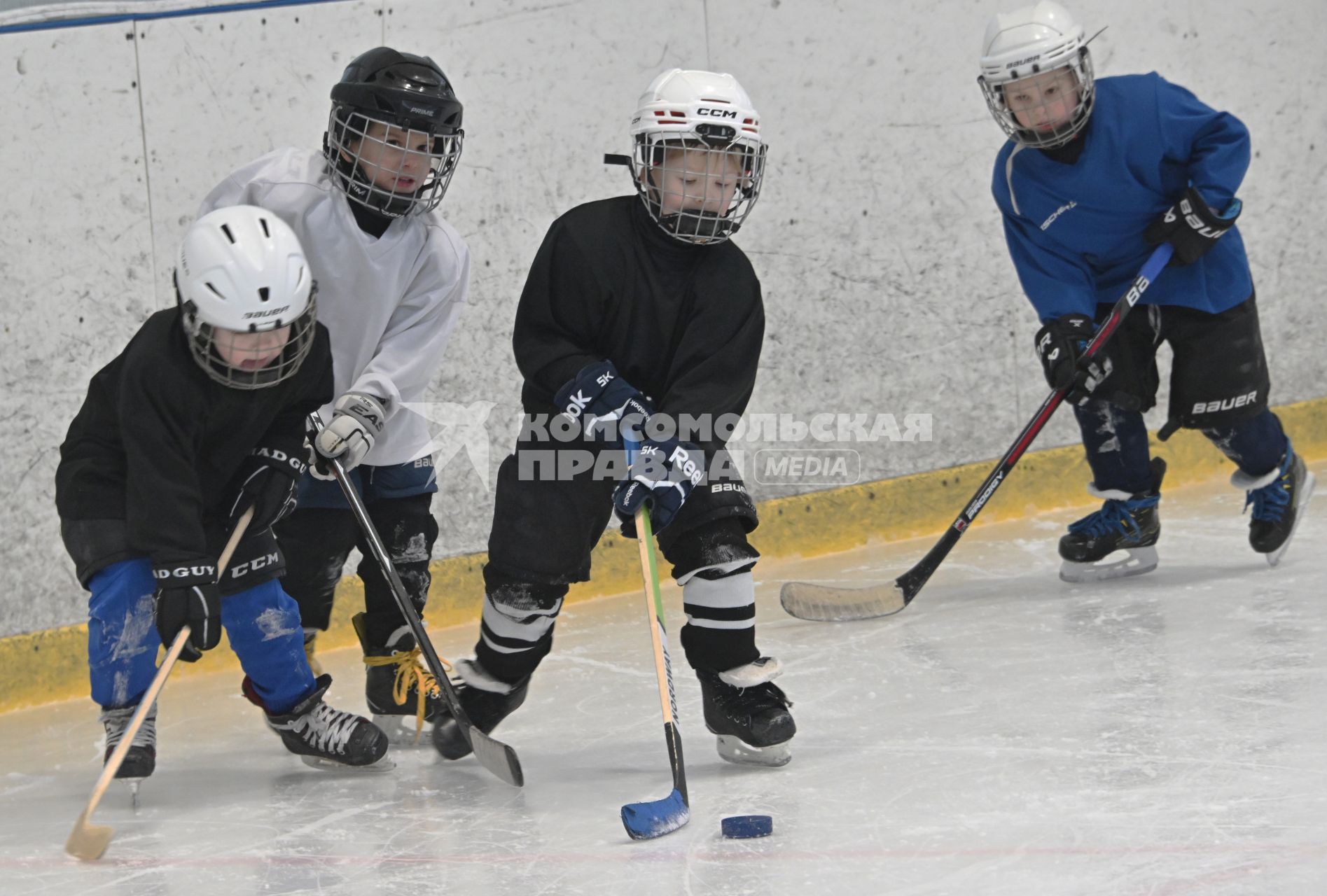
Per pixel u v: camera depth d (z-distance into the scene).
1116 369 12.98
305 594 10.23
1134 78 12.34
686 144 8.20
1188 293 12.66
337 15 13.57
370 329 9.89
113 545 8.69
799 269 16.00
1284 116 18.16
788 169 15.85
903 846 7.28
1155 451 17.88
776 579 15.26
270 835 8.23
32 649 12.54
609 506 9.07
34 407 12.54
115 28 12.62
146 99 12.80
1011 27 11.80
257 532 8.88
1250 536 13.35
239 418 8.53
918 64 16.38
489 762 8.63
